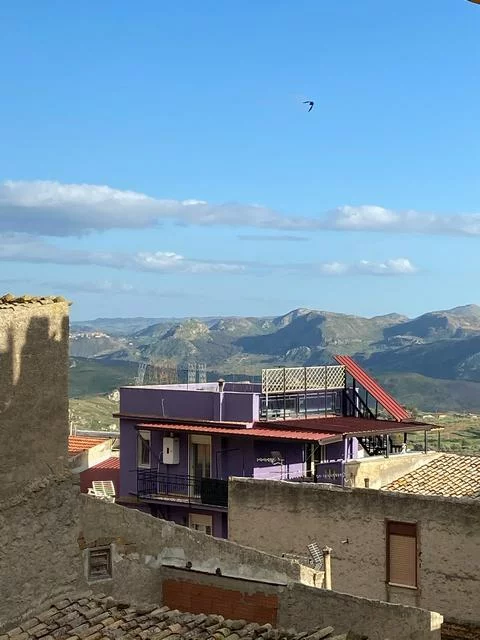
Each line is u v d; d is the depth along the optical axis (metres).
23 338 14.98
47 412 15.52
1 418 14.64
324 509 26.84
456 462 31.80
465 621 24.59
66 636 14.97
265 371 40.41
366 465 32.47
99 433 53.09
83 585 16.86
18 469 15.04
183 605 18.80
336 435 35.97
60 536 15.94
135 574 18.20
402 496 25.73
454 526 24.95
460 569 24.78
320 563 24.97
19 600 15.20
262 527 27.75
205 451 39.66
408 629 17.47
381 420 40.94
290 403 41.50
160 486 40.25
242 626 15.98
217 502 37.59
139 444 41.75
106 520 17.81
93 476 42.75
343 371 44.31
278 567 18.80
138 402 42.34
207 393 40.38
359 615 17.97
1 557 14.84
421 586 25.31
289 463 37.62
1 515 14.78
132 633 15.24
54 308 15.56
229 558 18.98
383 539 25.94
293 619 18.50
